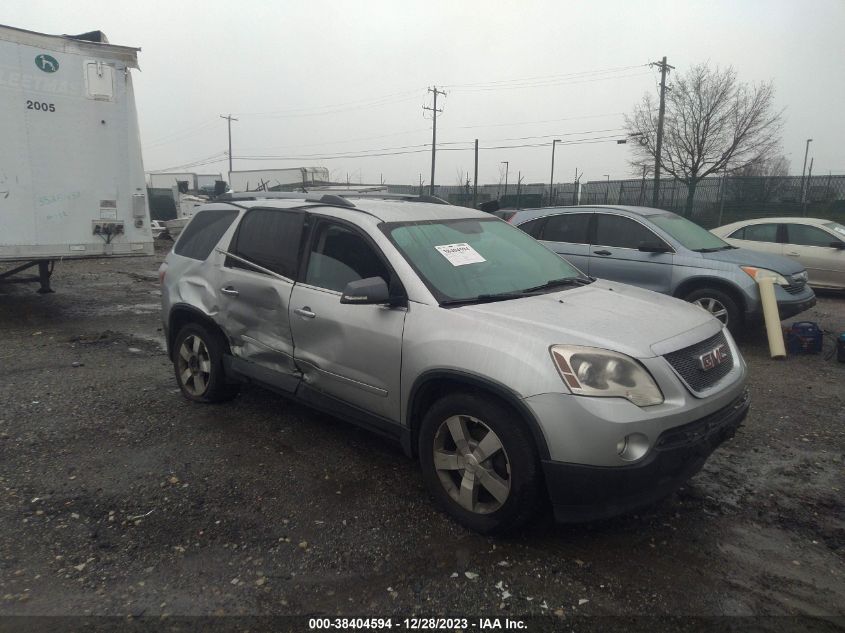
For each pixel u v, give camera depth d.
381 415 3.84
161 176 37.97
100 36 8.56
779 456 4.43
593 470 2.94
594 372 3.01
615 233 8.40
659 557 3.20
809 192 23.56
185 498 3.78
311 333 4.17
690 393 3.18
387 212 4.25
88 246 8.48
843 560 3.19
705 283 7.66
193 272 5.23
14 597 2.86
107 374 6.32
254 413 5.20
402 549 3.26
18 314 9.58
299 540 3.34
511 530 3.28
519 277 4.14
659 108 31.09
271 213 4.76
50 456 4.33
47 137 8.01
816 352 7.40
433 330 3.48
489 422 3.21
